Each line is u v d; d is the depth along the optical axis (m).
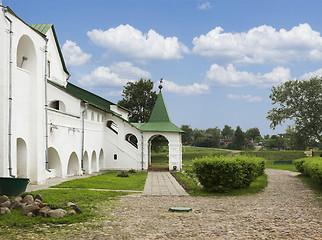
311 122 57.44
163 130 36.56
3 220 9.18
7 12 15.99
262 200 15.12
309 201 14.35
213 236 8.02
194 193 17.64
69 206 10.83
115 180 23.59
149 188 19.89
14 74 16.64
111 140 36.53
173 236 8.17
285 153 71.12
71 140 25.31
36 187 17.36
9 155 15.82
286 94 58.03
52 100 26.97
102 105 36.12
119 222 9.90
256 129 190.50
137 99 61.75
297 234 7.76
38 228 8.80
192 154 73.62
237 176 17.88
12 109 16.50
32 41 18.39
